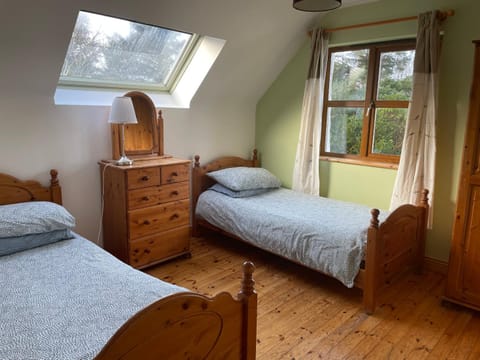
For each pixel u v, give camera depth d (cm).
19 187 264
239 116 424
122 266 203
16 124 263
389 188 339
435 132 295
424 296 276
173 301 121
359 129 364
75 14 234
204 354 137
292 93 402
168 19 274
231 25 309
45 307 158
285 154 420
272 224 303
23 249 218
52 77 265
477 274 247
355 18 342
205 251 357
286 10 325
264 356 207
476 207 242
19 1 210
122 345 110
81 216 307
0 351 130
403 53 328
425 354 211
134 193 287
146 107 333
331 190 383
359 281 254
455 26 286
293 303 265
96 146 309
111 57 311
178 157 372
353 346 217
